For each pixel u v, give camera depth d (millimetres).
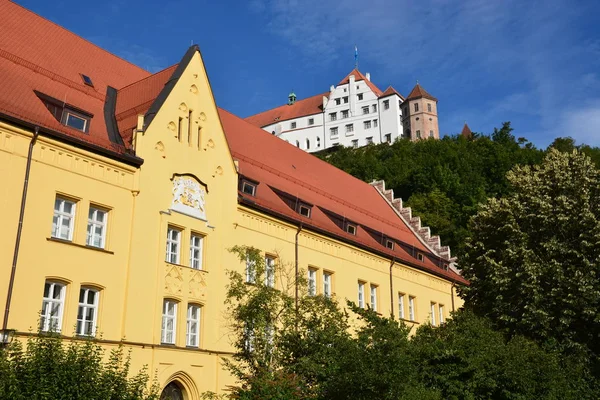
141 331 25891
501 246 43812
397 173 95188
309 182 44781
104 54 35094
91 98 30453
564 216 40000
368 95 143500
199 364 28094
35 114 24875
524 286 39719
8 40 28453
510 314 41656
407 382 23328
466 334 30516
